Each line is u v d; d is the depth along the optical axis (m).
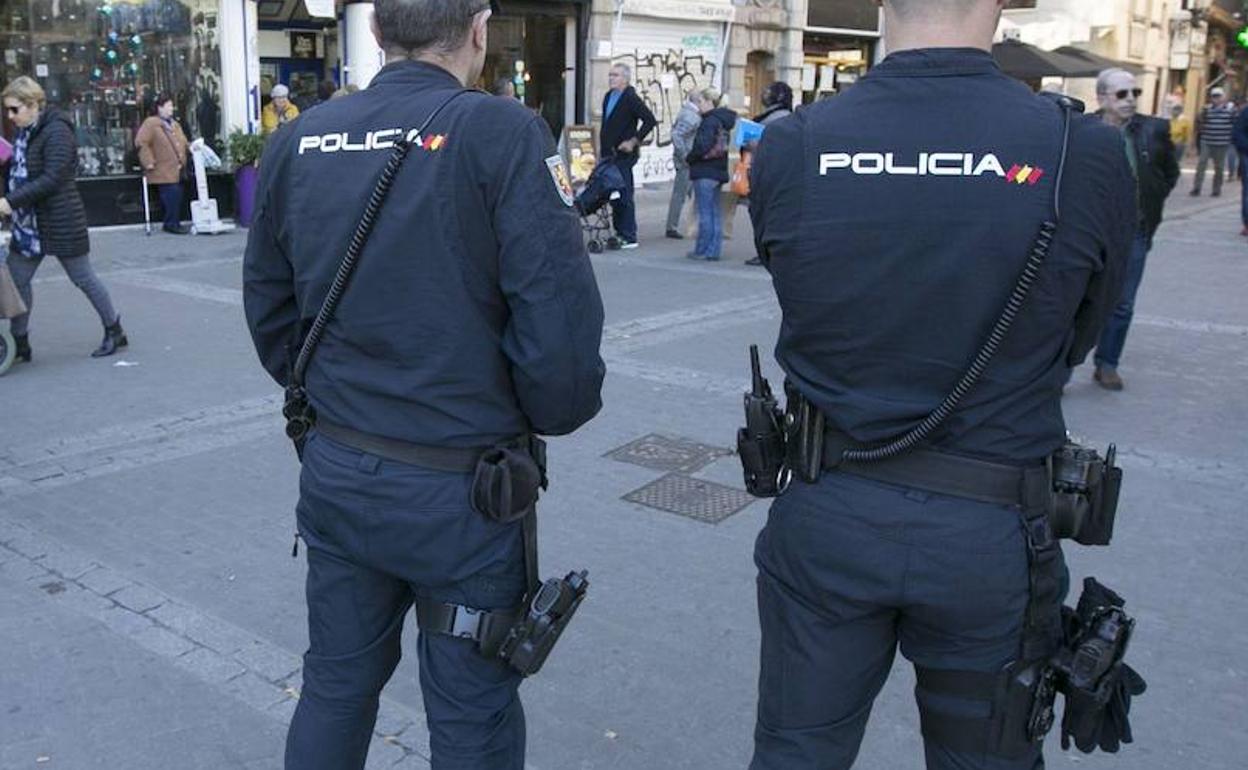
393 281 2.00
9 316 6.38
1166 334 7.95
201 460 5.16
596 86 17.42
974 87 1.74
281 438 5.48
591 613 3.71
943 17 1.76
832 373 1.84
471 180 1.96
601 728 3.07
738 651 3.49
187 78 13.27
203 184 12.37
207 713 3.10
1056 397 1.83
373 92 2.09
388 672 2.30
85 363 6.82
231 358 6.98
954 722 1.85
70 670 3.30
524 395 2.06
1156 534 4.37
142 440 5.43
